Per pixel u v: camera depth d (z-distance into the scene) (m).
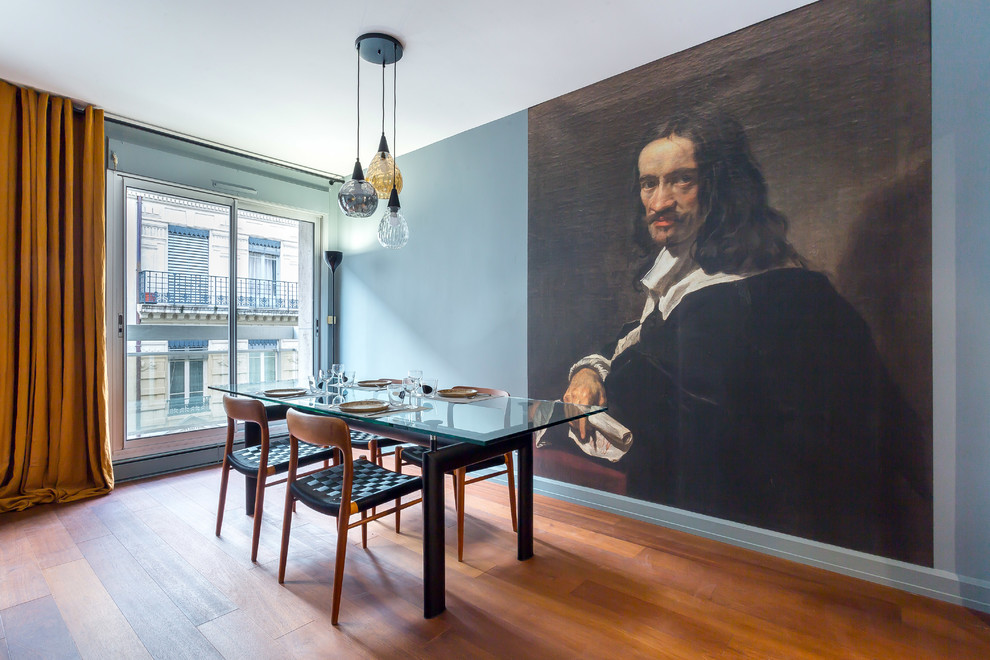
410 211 4.08
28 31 2.45
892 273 2.10
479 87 3.04
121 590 2.02
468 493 3.28
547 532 2.64
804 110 2.31
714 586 2.08
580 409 2.29
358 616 1.85
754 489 2.45
